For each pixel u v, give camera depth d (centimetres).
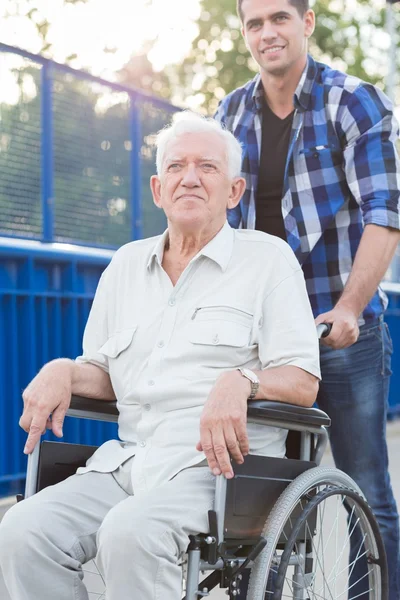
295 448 291
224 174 280
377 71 2595
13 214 530
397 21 2556
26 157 535
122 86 597
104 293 294
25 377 536
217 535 240
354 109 328
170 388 268
